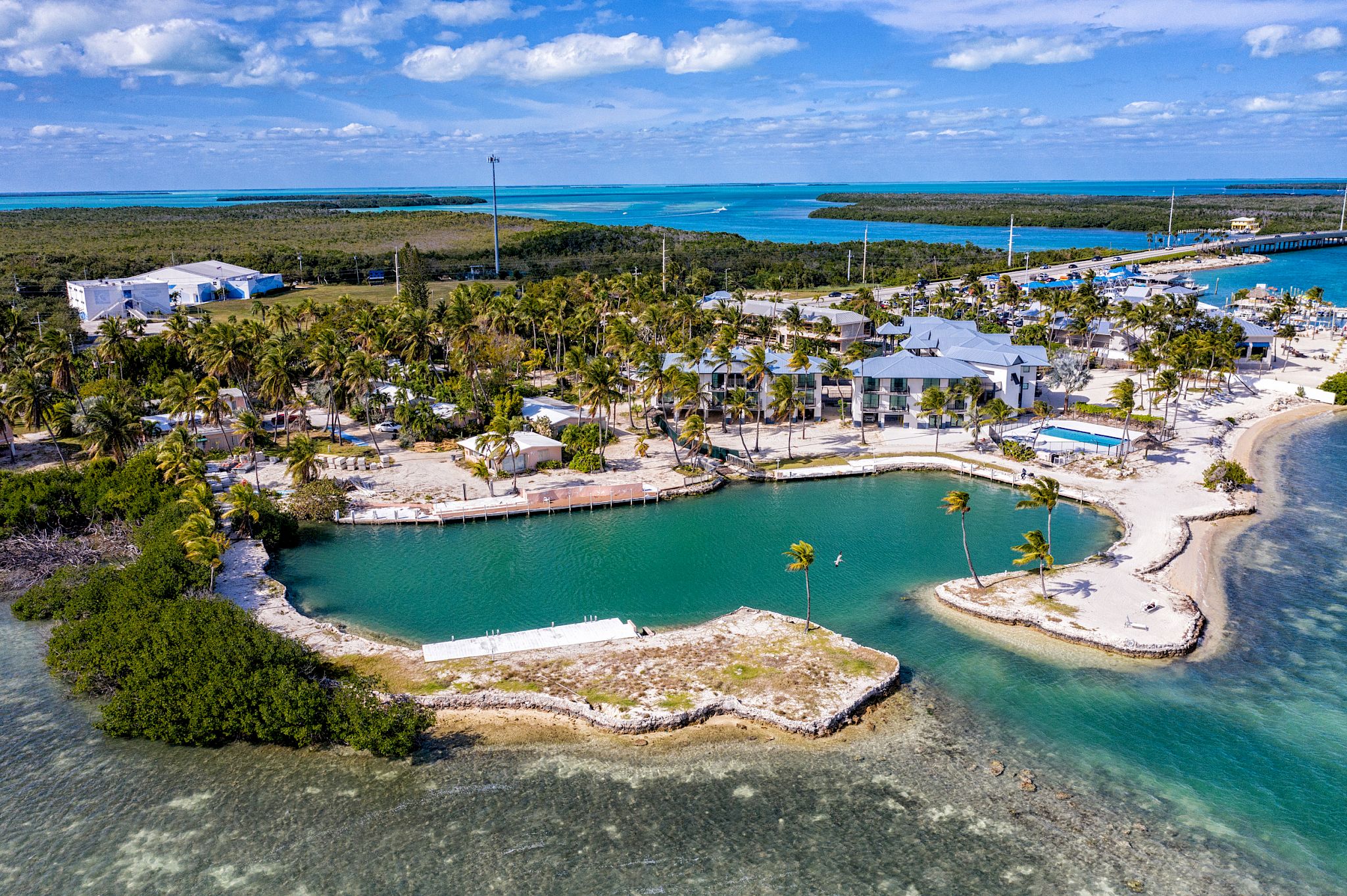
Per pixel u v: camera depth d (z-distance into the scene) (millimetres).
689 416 131750
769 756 61594
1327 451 130750
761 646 74750
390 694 67000
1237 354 177125
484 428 139000
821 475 122500
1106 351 194375
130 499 100625
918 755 61938
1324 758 61375
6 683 71188
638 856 52812
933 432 141000
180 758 62188
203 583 82562
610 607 84188
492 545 99875
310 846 53781
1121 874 51406
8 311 153250
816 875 51312
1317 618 80375
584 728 64438
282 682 63094
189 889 50531
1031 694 69188
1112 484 115000
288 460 120875
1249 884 50688
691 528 105125
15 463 123500
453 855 53000
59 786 59125
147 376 158625
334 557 96438
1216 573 89812
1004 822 55562
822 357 167625
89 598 78562
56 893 50375
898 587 88500
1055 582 86688
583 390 139625
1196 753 62031
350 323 180750
